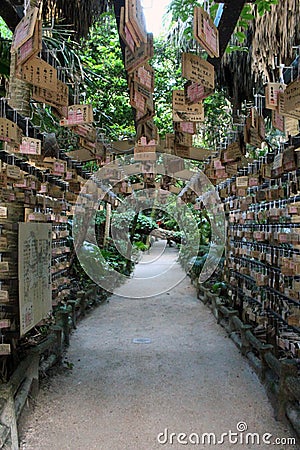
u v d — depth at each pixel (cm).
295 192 253
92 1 365
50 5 326
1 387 197
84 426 230
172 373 313
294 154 242
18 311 254
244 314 396
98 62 633
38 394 268
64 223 430
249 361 330
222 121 586
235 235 462
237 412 246
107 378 303
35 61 167
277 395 238
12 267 249
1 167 224
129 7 132
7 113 239
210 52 160
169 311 552
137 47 158
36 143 244
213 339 412
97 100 610
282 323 298
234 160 328
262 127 258
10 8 232
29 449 206
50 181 354
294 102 189
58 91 186
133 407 254
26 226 247
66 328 382
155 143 290
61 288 408
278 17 322
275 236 289
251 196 353
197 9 148
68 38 365
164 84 654
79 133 289
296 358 250
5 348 213
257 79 461
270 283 311
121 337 420
